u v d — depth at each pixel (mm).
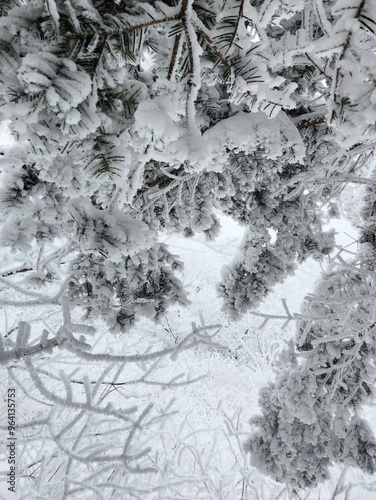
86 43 956
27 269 2795
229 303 3729
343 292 3719
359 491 6070
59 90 844
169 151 1061
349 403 3932
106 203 1959
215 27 1077
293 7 1128
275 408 4051
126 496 4785
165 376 8031
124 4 1074
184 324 10727
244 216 3256
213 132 2215
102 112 1060
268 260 3617
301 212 3150
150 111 908
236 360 10680
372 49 1175
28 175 1986
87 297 2695
